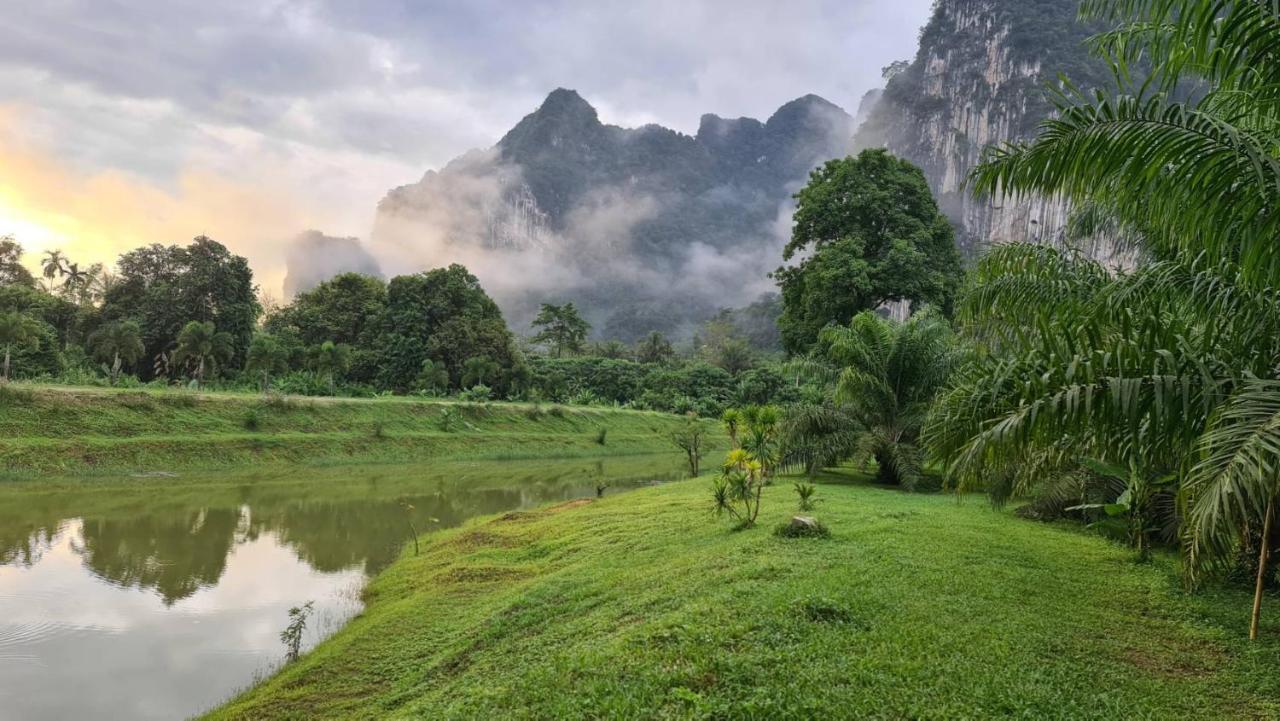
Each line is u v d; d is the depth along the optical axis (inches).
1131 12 195.3
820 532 373.1
